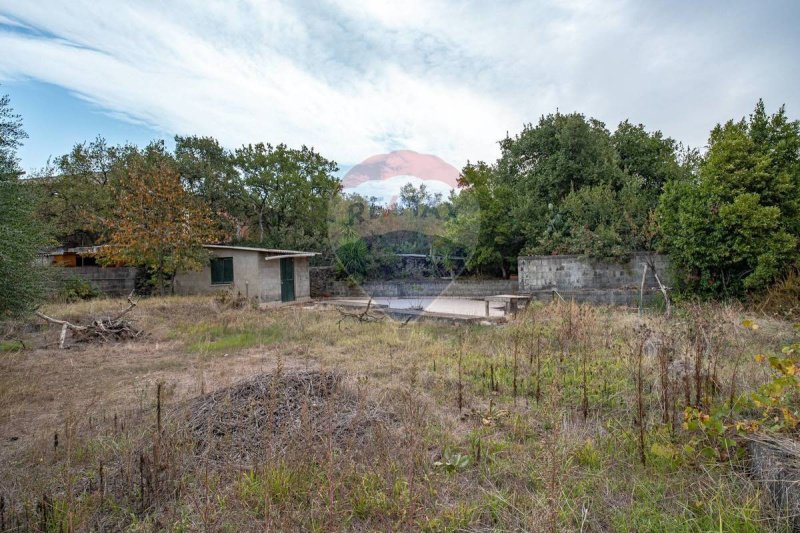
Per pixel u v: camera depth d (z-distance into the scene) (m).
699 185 9.03
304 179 18.27
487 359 4.44
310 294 14.38
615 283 11.13
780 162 8.20
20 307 4.61
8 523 1.71
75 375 4.31
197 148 16.95
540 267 11.96
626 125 15.39
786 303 6.88
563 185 14.39
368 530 1.69
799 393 2.21
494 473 2.12
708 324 3.97
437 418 2.83
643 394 3.07
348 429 2.52
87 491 2.00
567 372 3.80
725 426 2.10
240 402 2.80
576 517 1.71
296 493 1.92
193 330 6.82
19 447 2.57
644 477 2.04
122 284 12.91
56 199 13.07
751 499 1.72
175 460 2.10
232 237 16.67
